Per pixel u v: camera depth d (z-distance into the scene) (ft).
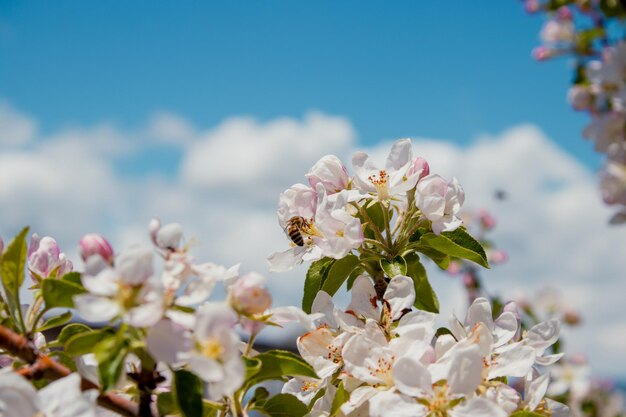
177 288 1.51
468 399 1.59
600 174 2.89
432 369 1.62
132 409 1.53
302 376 1.66
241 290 1.55
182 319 1.46
